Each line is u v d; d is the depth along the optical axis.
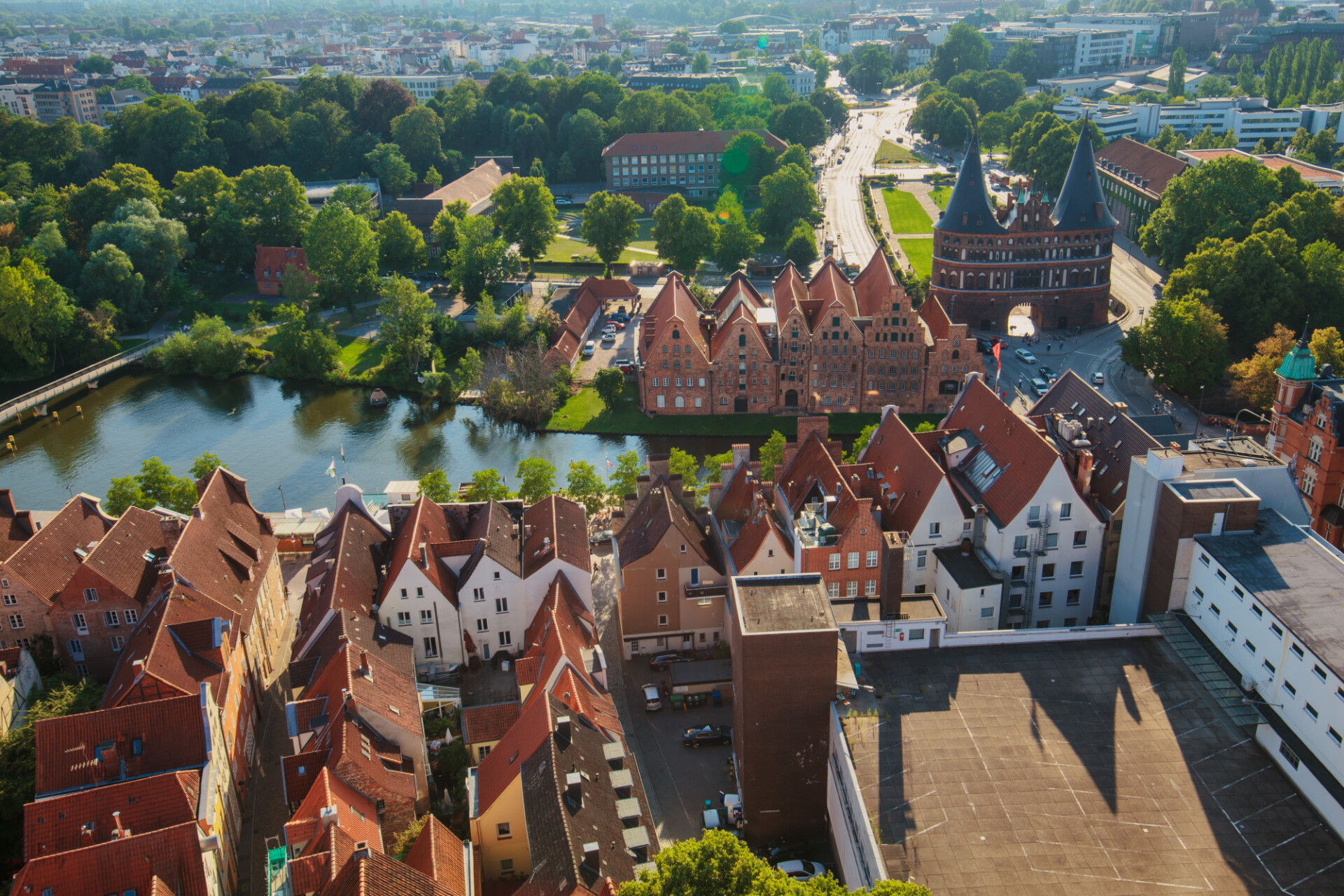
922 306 194.38
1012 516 102.81
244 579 109.56
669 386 181.50
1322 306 191.00
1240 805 72.50
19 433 187.00
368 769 81.31
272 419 190.75
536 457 170.38
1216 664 85.50
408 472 166.75
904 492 109.50
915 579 107.25
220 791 83.50
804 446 121.81
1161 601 93.94
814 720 83.38
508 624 109.25
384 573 112.44
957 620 102.31
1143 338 179.50
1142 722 80.69
